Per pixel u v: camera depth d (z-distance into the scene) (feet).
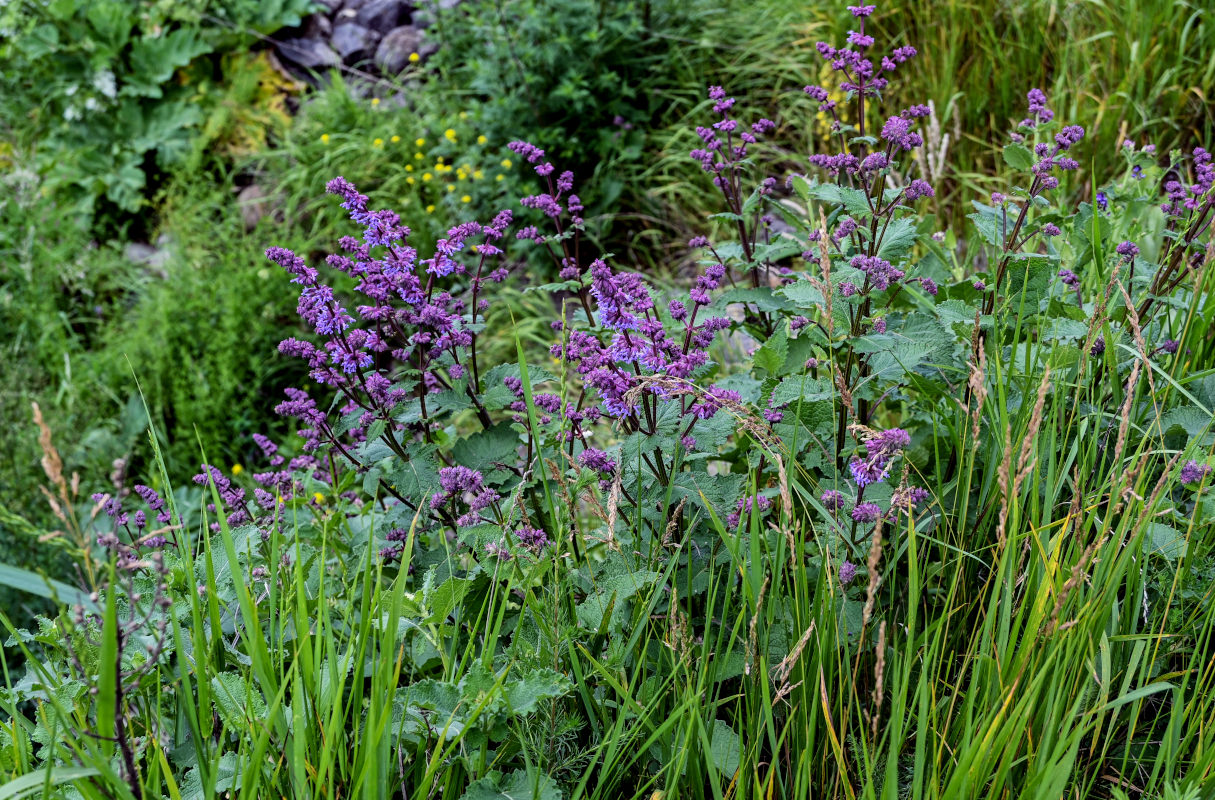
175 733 5.44
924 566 6.01
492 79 17.16
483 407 7.10
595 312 7.25
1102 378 6.95
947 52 14.84
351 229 17.34
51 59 20.95
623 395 5.96
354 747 4.84
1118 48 14.03
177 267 17.08
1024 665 4.92
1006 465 4.89
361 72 21.16
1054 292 7.87
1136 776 5.55
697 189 16.26
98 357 16.25
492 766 5.31
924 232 8.30
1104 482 6.08
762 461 6.73
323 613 4.98
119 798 4.04
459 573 6.75
